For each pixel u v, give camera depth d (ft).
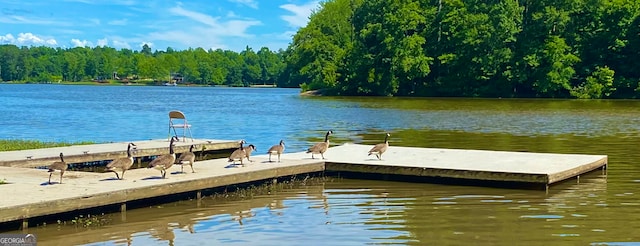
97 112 184.44
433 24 306.14
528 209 49.55
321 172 66.80
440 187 59.88
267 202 53.21
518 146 93.91
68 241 40.60
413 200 53.62
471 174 60.75
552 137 106.93
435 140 103.45
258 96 330.13
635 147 91.04
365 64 304.50
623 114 164.25
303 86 354.74
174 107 211.41
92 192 46.65
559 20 264.52
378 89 306.14
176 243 40.29
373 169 64.75
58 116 166.91
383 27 299.99
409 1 302.66
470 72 287.07
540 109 188.55
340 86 319.88
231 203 52.75
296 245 39.70
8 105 224.33
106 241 40.75
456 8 294.46
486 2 287.69
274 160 67.67
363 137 108.58
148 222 45.80
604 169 69.41
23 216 42.04
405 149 79.25
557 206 50.52
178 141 89.15
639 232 42.32
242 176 57.41
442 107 202.80
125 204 48.88
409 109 192.24
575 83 276.00
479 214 47.96
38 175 55.11
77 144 87.97
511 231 42.78
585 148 90.33
